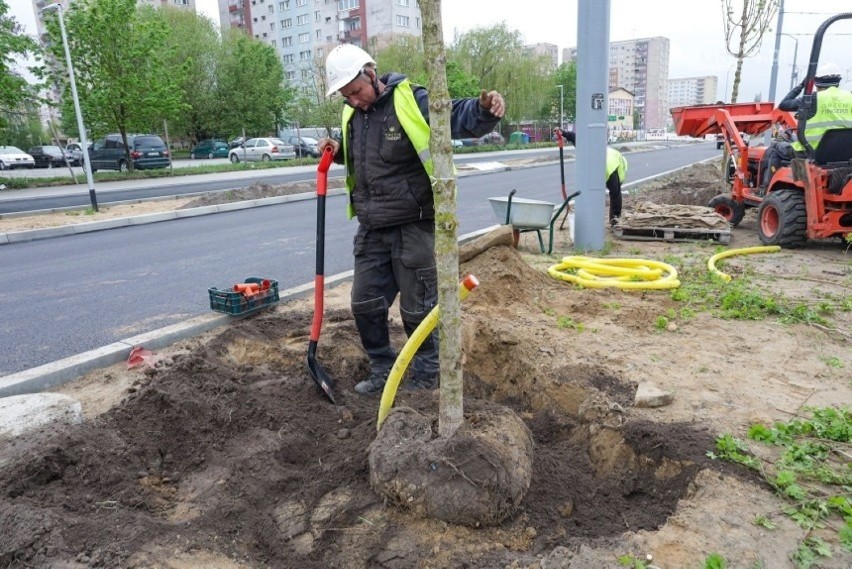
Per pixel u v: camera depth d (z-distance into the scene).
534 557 2.36
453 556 2.41
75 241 10.96
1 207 15.47
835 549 2.35
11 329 5.62
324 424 3.57
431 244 3.72
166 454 3.25
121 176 24.22
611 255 7.93
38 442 2.99
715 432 3.23
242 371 4.22
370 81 3.44
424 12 2.35
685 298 5.72
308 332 4.88
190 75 38.34
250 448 3.22
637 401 3.60
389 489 2.68
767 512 2.57
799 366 4.19
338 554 2.51
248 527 2.66
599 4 7.57
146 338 4.80
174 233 11.42
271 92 41.34
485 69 51.28
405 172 3.55
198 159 40.19
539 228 8.04
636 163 28.45
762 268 7.04
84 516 2.66
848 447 3.07
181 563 2.38
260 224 12.21
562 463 3.18
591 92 7.80
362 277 3.86
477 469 2.56
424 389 3.91
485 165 26.19
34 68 22.03
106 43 22.52
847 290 6.04
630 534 2.46
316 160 33.34
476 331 4.62
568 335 4.86
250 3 78.44
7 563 2.34
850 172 7.26
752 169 9.99
